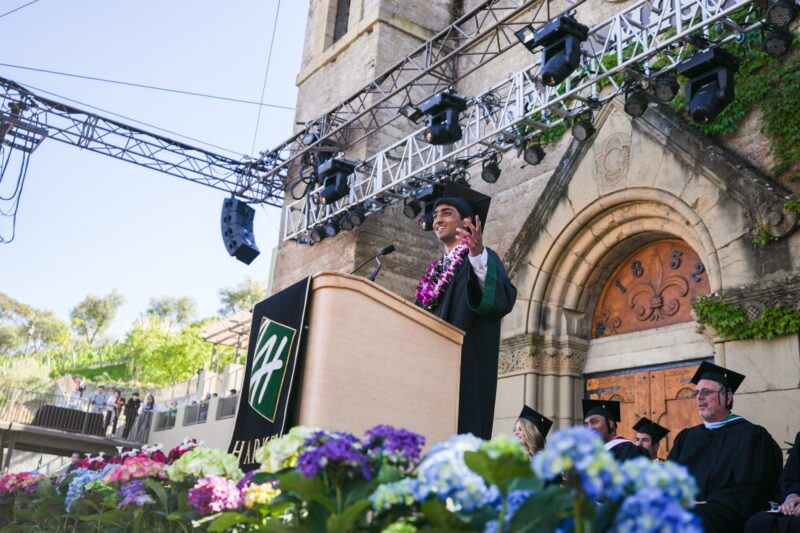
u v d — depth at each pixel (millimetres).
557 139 11898
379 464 1854
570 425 10695
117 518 2951
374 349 2664
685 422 9602
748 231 8727
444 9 15852
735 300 8594
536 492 1495
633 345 10516
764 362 8242
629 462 1344
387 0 15203
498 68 13859
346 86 15641
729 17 8570
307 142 14930
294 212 16156
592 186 10812
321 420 2463
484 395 3156
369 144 14117
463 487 1539
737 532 4762
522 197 12320
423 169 11812
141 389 40688
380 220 14047
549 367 10961
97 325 82438
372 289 2709
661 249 10562
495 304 2990
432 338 2832
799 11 7688
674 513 1239
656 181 9922
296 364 2613
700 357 9578
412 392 2703
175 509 2807
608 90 11039
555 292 11203
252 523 2201
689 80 8719
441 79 13883
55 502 3838
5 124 15859
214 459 2652
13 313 77688
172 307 77750
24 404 23375
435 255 14523
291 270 15570
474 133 12023
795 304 8070
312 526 1813
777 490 5066
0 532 4074
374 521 1738
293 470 1956
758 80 9203
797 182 8641
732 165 9039
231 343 27438
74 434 23500
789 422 7863
